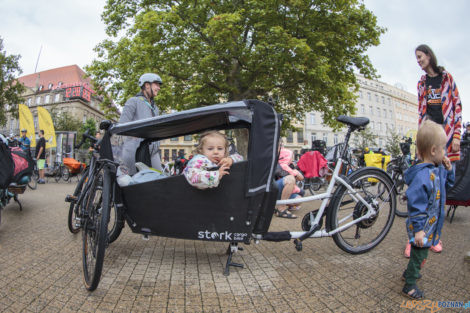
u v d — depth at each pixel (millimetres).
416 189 2045
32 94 66250
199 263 2670
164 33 12031
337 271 2482
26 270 2400
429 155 2141
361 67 13273
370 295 2059
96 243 2090
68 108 60188
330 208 2750
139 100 3717
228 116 3039
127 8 13672
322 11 11711
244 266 2600
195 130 3352
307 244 3256
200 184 2143
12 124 56312
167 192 2334
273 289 2154
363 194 2873
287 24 11453
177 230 2400
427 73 3330
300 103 16328
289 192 2998
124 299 1971
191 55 12227
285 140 47531
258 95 14297
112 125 2490
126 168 2871
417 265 2023
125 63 12000
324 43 11258
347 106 14484
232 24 10562
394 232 3729
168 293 2074
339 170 2828
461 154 3748
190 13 12156
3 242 3121
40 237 3350
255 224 2377
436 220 2070
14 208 5168
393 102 71812
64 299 1948
